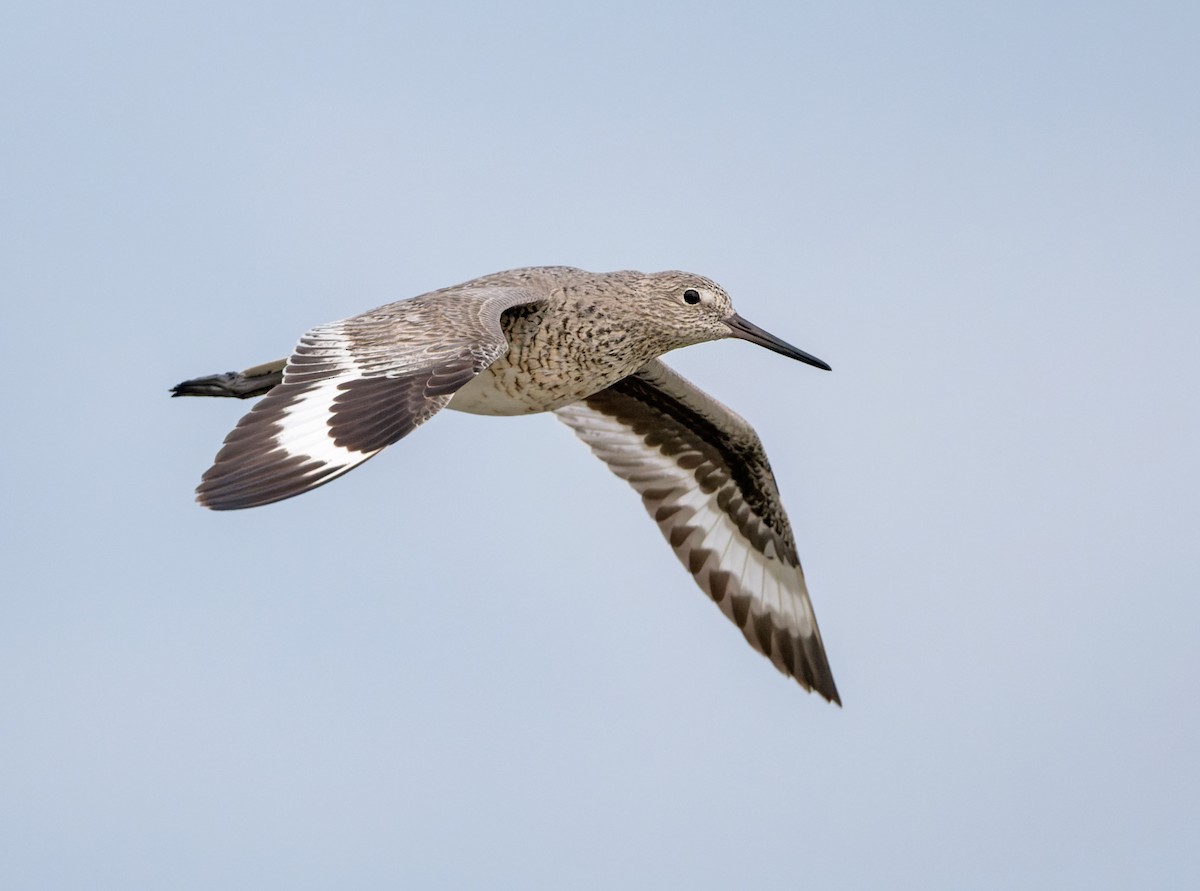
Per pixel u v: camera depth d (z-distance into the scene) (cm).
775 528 1905
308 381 1388
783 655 1898
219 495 1286
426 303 1505
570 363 1688
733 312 1784
